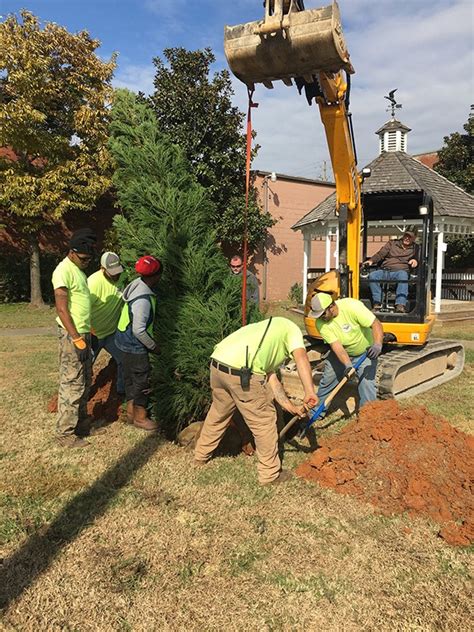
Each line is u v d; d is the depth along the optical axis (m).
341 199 5.65
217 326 4.40
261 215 18.59
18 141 14.26
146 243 4.83
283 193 20.36
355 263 6.05
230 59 3.46
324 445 4.21
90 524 3.20
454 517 3.31
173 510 3.37
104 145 15.10
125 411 5.15
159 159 5.22
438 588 2.66
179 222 4.92
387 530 3.19
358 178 5.93
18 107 13.84
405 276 6.44
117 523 3.21
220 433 3.95
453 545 3.04
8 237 17.08
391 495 3.50
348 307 4.57
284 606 2.51
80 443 4.45
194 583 2.67
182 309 4.51
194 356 4.39
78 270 4.28
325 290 4.71
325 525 3.22
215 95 16.89
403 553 2.95
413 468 3.61
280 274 20.66
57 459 4.18
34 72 13.91
